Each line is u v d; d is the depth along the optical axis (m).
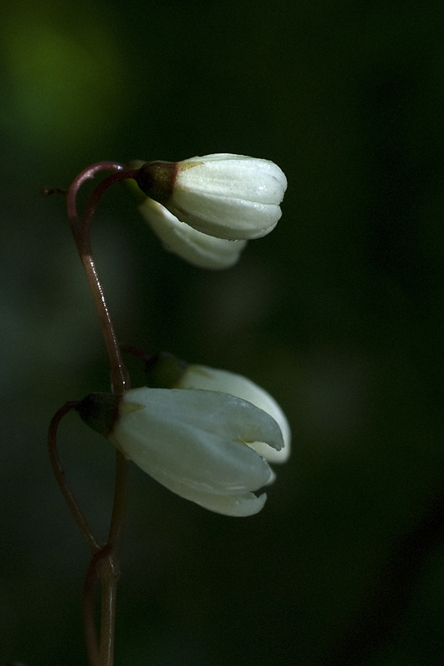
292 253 0.35
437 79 0.35
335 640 0.30
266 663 0.30
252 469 0.20
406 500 0.32
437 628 0.29
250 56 0.37
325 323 0.35
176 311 0.35
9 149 0.36
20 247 0.36
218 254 0.22
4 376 0.34
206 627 0.31
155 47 0.37
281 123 0.36
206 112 0.37
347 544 0.32
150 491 0.33
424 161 0.35
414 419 0.33
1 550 0.31
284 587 0.31
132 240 0.36
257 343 0.35
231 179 0.21
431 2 0.35
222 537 0.32
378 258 0.35
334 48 0.36
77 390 0.35
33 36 0.36
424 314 0.34
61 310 0.35
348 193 0.35
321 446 0.33
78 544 0.32
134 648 0.30
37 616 0.30
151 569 0.31
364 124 0.36
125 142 0.37
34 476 0.33
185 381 0.22
